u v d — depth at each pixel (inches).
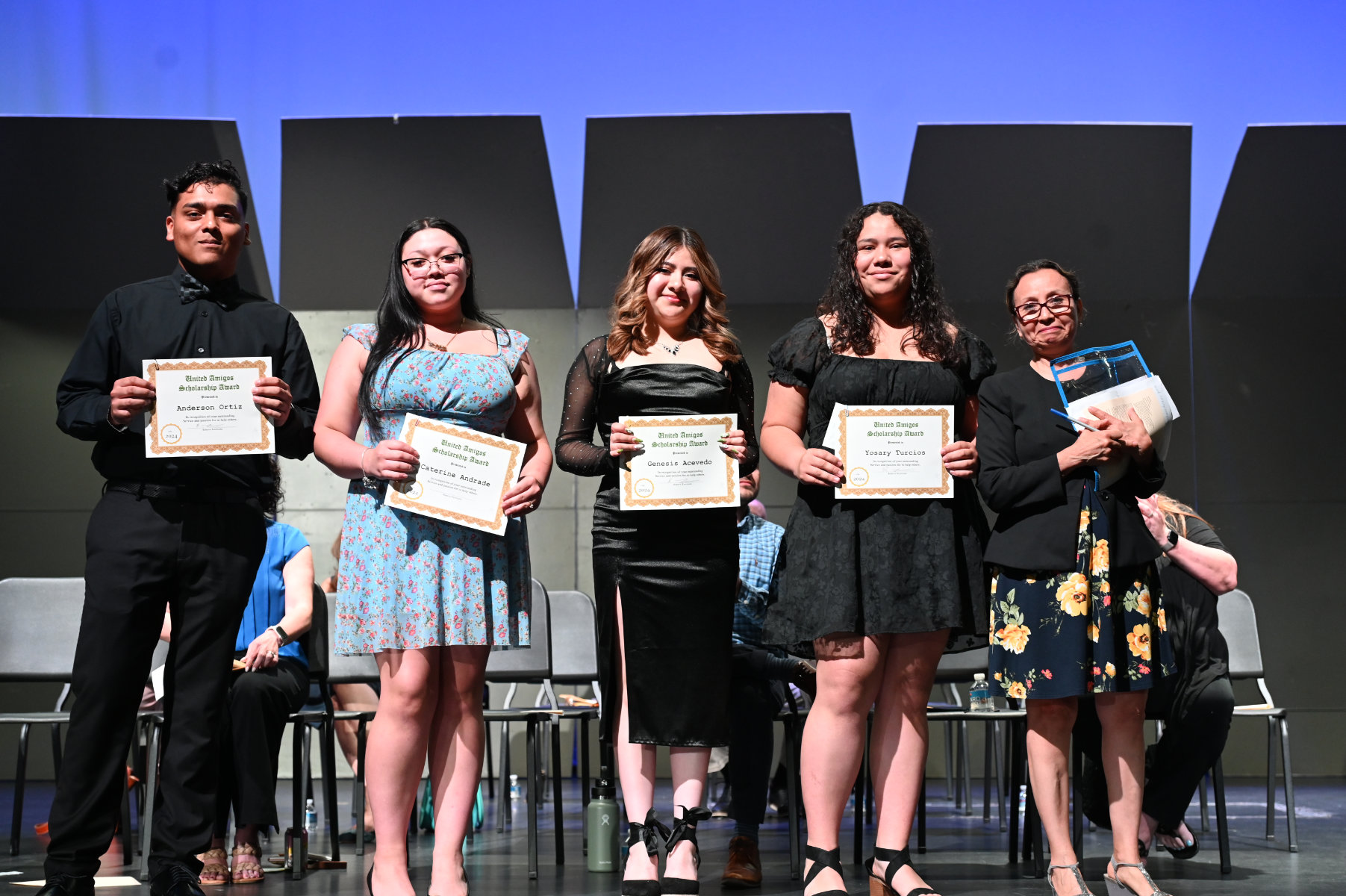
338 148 245.8
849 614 99.3
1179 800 134.3
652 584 109.5
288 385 105.7
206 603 101.8
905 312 108.7
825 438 103.9
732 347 115.1
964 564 103.0
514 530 109.7
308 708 177.9
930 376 104.8
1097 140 242.8
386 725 103.0
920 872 130.9
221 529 102.7
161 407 98.8
